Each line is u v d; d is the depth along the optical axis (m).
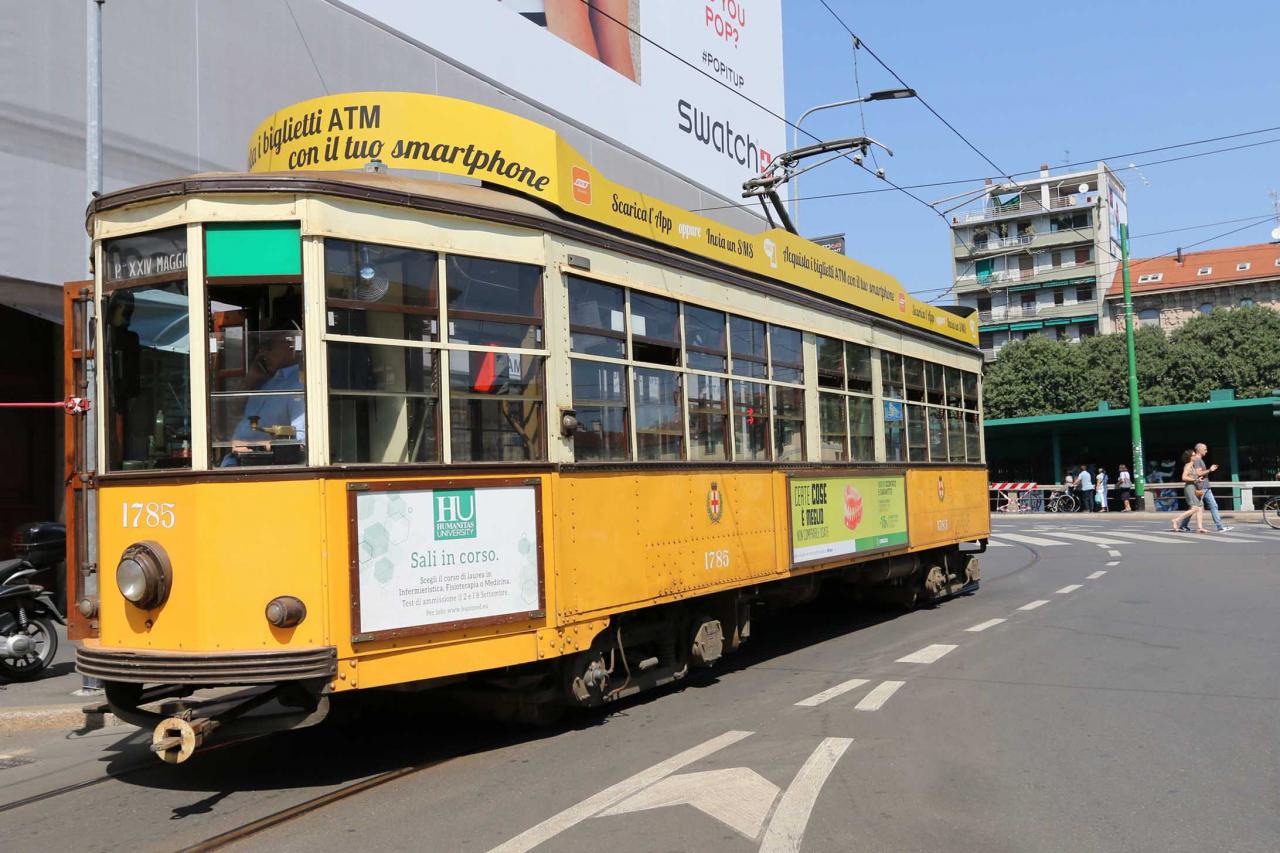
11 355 11.57
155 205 5.36
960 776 5.30
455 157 6.67
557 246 6.38
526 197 6.55
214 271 5.21
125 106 10.57
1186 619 10.49
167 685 5.53
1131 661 8.39
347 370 5.31
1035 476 47.12
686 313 7.68
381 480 5.33
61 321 10.84
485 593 5.72
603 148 19.28
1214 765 5.45
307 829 4.69
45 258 9.86
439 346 5.67
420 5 14.62
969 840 4.37
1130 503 36.06
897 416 11.48
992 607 12.20
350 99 6.82
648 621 7.29
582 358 6.50
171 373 5.31
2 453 11.45
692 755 5.78
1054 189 80.81
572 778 5.39
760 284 8.73
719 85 24.53
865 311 10.95
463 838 4.49
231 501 5.10
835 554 9.66
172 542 5.19
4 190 9.55
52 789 5.60
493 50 16.27
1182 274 74.62
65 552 8.88
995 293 81.06
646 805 4.88
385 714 7.06
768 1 27.58
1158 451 44.75
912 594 12.05
